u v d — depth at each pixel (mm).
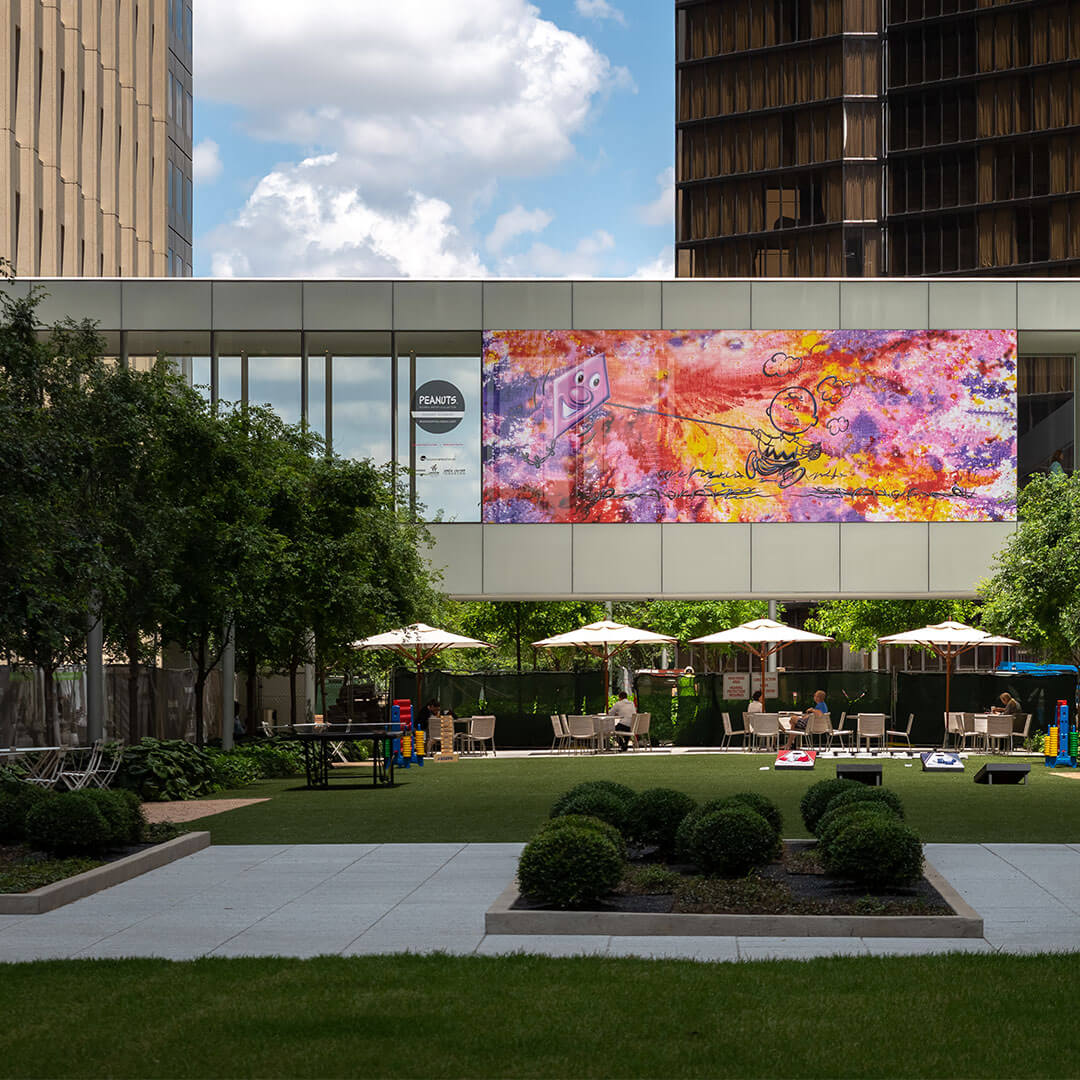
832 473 38781
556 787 24094
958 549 38719
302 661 34281
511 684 38094
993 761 31453
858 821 11977
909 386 38969
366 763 32188
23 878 12578
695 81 99000
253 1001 8211
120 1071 6875
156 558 23938
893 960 9281
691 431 38844
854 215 94688
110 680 33094
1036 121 91500
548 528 38781
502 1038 7383
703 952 9742
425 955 9539
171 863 14547
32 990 8539
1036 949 9836
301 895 12438
